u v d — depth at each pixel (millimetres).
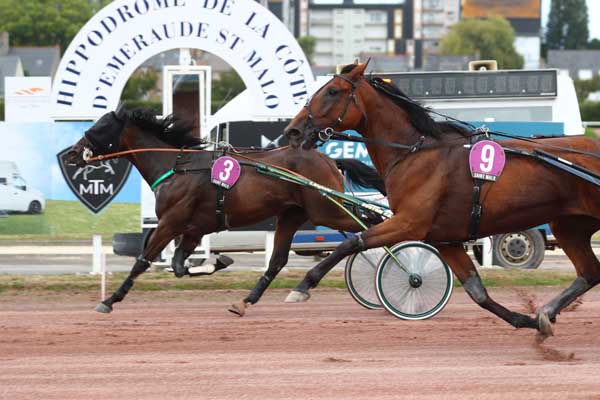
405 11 156250
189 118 13430
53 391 8156
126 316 12430
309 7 155250
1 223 16188
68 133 16188
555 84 19328
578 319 12031
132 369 9031
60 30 98375
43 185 16188
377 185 13195
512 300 14125
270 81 16922
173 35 16719
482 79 19375
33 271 18109
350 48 156250
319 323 11727
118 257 21516
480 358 9578
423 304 12195
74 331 11086
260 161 13016
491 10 146500
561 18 150250
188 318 12250
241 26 16797
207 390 8195
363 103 10266
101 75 16641
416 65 129000
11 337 10672
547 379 8578
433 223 9977
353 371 8945
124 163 16250
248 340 10555
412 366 9172
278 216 13414
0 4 98562
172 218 12891
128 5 16578
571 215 10008
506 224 9891
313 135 10281
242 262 20297
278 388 8250
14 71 86188
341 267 18203
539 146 9977
